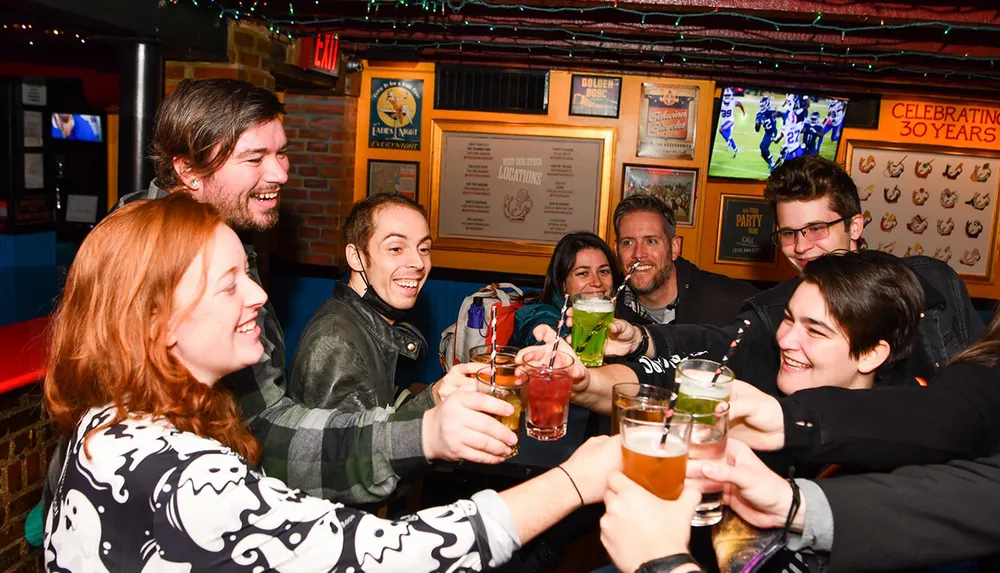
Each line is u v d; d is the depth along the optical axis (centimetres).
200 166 167
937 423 109
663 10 328
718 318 297
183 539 93
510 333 294
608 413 172
